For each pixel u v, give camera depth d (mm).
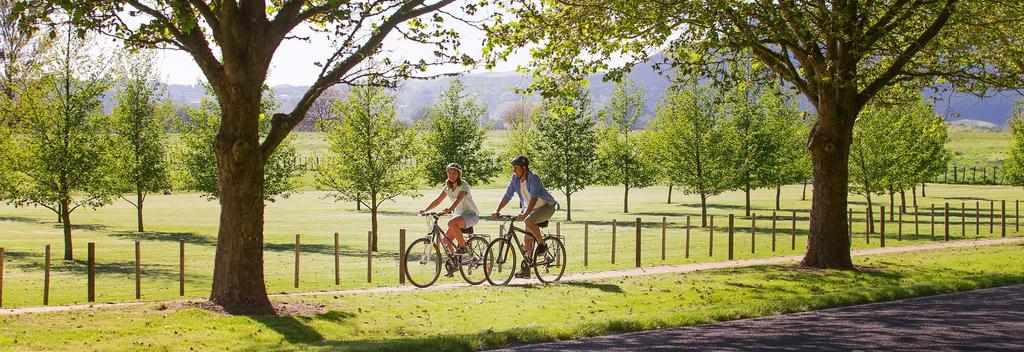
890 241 28734
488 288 14164
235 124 10969
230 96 10883
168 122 40594
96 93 28562
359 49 11398
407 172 31312
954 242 26750
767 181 47219
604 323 9398
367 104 31297
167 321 10055
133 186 38062
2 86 25984
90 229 39438
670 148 41812
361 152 30625
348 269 22578
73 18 10273
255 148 11086
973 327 9359
